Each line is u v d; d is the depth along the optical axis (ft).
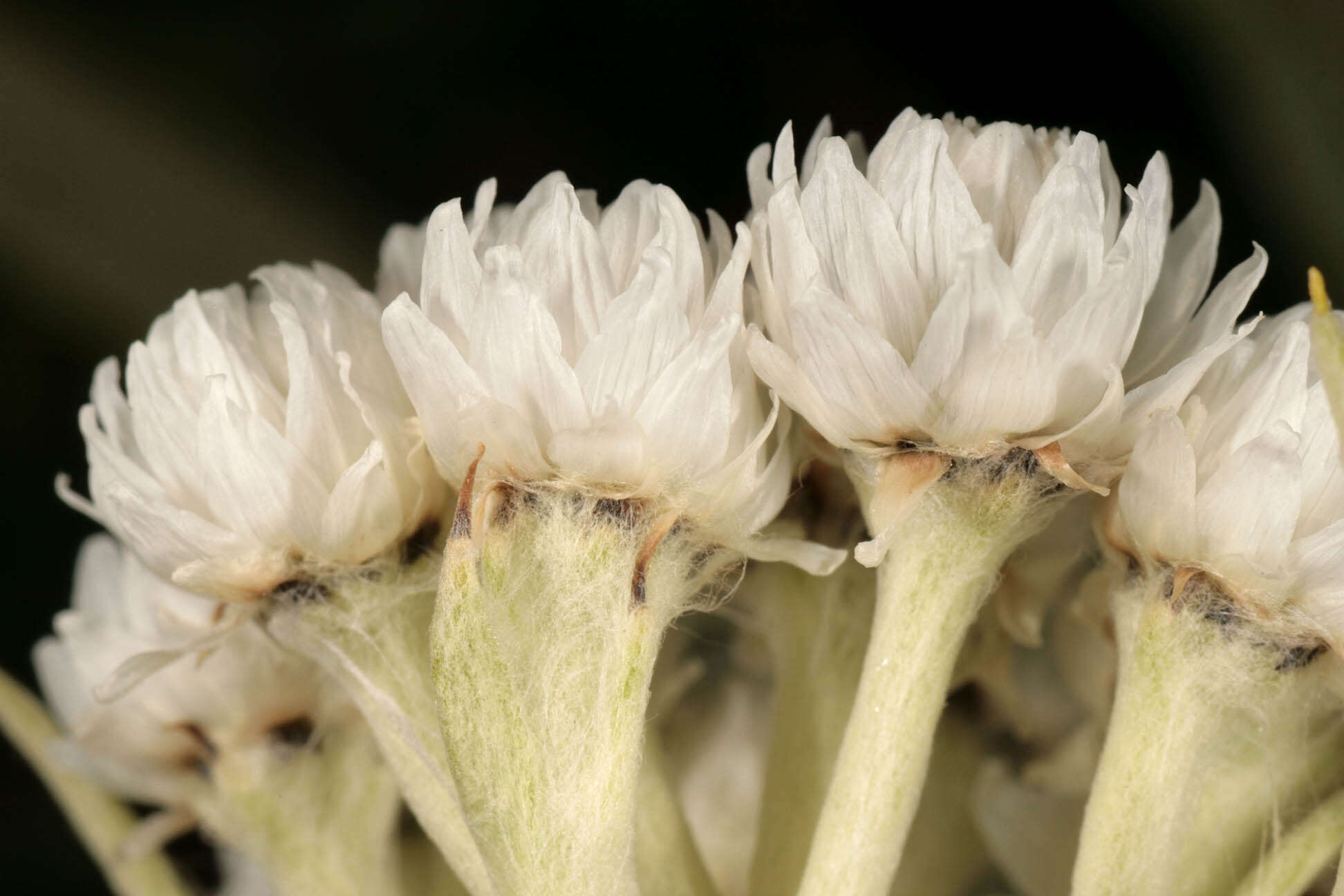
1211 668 0.30
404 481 0.31
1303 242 0.37
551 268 0.30
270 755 0.34
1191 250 0.31
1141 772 0.30
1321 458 0.30
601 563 0.30
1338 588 0.30
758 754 0.36
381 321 0.30
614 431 0.30
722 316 0.30
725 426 0.30
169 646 0.34
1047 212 0.30
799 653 0.33
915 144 0.30
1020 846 0.35
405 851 0.35
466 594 0.30
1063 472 0.30
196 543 0.31
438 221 0.30
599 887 0.30
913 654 0.31
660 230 0.30
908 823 0.31
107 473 0.32
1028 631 0.33
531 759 0.30
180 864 0.38
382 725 0.32
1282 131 0.37
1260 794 0.31
